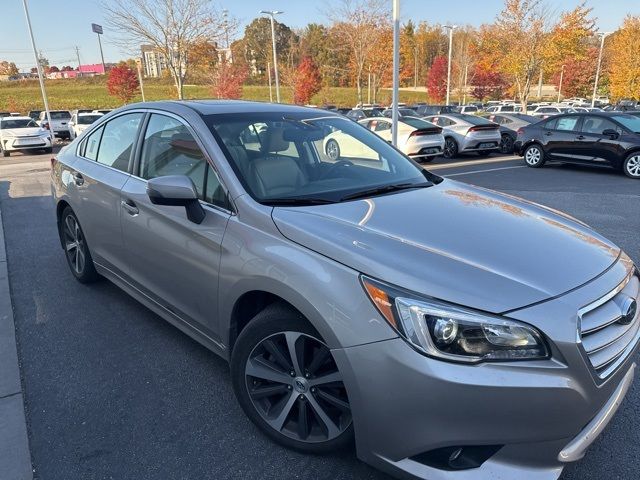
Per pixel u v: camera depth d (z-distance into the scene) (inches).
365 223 93.0
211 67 1228.5
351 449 96.4
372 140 141.7
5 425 104.0
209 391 116.2
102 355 132.0
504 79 1969.7
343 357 78.0
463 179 452.4
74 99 2102.6
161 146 125.6
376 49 1396.4
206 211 105.1
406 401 73.1
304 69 1592.0
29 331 145.1
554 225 103.3
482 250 85.8
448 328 71.4
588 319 76.3
